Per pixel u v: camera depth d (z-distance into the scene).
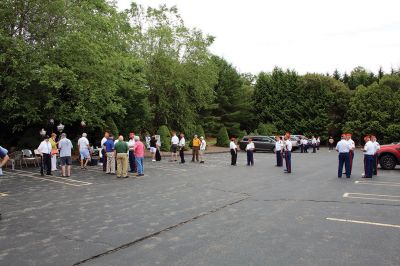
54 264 5.54
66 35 21.44
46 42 21.80
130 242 6.63
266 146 38.69
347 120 58.47
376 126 50.66
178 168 20.78
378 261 5.60
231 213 8.99
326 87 60.16
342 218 8.40
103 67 23.05
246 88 64.44
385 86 52.22
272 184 14.16
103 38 25.62
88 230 7.45
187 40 41.19
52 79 20.36
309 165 22.98
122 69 27.14
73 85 21.22
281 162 22.05
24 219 8.42
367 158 16.11
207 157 30.38
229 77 59.25
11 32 21.20
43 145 16.91
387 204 10.04
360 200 10.65
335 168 20.83
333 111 60.44
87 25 23.34
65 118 22.31
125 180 15.47
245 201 10.59
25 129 26.39
